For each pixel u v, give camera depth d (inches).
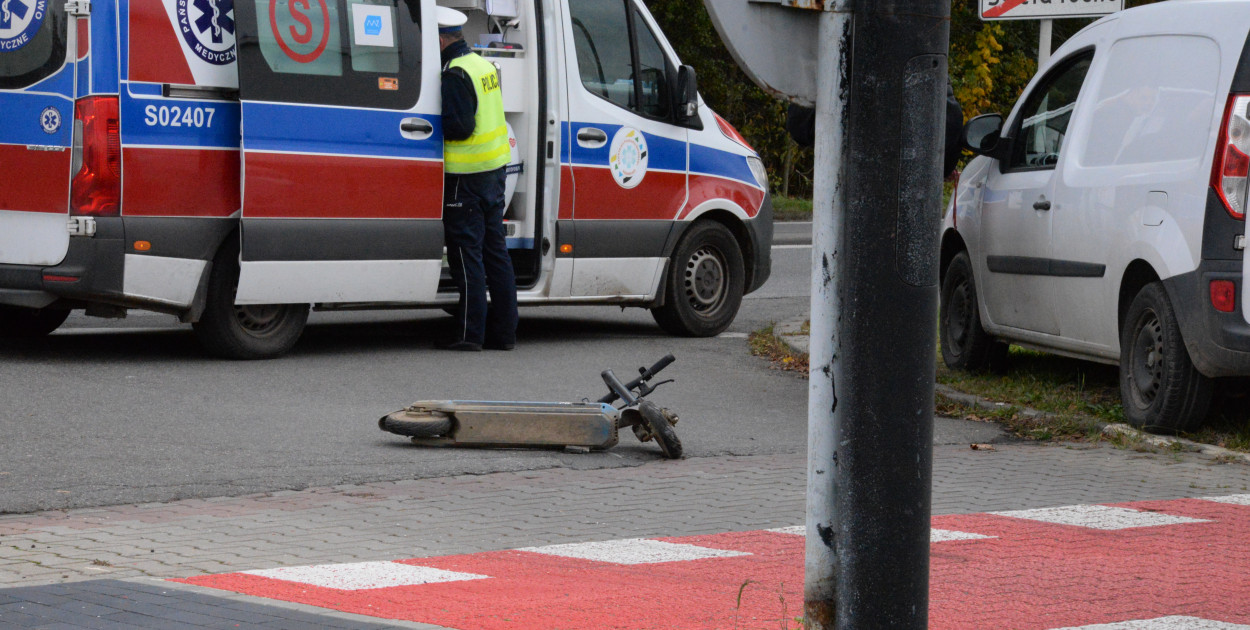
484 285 759.7
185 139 655.8
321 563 361.7
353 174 693.3
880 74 226.4
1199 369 532.4
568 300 801.6
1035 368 722.8
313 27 679.7
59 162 645.3
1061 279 615.8
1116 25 616.7
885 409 229.1
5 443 499.2
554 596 332.2
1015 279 653.9
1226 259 519.5
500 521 417.1
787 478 489.1
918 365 229.9
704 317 853.8
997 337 681.0
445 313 946.1
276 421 558.9
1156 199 549.6
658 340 837.2
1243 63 524.7
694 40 2361.0
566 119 790.5
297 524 406.0
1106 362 606.2
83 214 637.3
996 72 2330.2
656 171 824.9
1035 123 661.3
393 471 479.2
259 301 675.4
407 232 714.8
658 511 435.2
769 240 889.5
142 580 333.1
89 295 645.3
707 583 349.1
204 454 495.5
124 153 639.1
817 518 236.4
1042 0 683.4
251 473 468.8
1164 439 551.5
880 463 229.6
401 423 517.0
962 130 673.0
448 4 791.1
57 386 607.5
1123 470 514.9
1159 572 368.2
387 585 338.0
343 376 669.3
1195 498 468.1
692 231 845.8
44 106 649.6
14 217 660.7
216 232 666.8
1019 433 586.9
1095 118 609.0
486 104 740.0
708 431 574.2
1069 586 352.8
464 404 518.6
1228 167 518.9
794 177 2600.9
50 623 291.3
